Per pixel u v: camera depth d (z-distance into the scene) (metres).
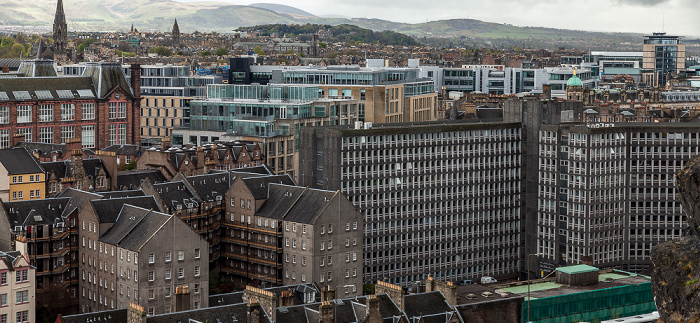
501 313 181.88
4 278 188.12
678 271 106.50
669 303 106.94
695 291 103.31
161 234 195.75
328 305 161.00
